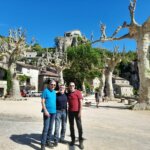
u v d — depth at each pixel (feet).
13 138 30.58
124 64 391.86
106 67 173.17
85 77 257.55
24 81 246.06
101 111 76.74
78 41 420.36
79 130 28.19
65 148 27.55
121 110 82.64
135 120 55.77
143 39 87.97
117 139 33.27
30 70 265.75
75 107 28.55
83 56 257.34
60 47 442.09
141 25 88.12
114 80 346.33
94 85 327.47
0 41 146.82
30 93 204.54
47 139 27.61
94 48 267.80
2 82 174.81
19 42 132.16
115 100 161.79
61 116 29.19
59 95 29.17
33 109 75.46
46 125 26.61
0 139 29.66
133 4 89.45
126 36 92.73
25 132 34.65
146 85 86.12
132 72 387.75
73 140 28.99
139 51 88.63
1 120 46.24
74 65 258.98
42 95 27.50
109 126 44.80
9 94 133.80
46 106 27.43
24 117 53.31
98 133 36.99
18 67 252.62
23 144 27.96
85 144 29.48
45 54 325.21
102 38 95.96
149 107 84.12
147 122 52.85
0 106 83.05
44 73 282.36
